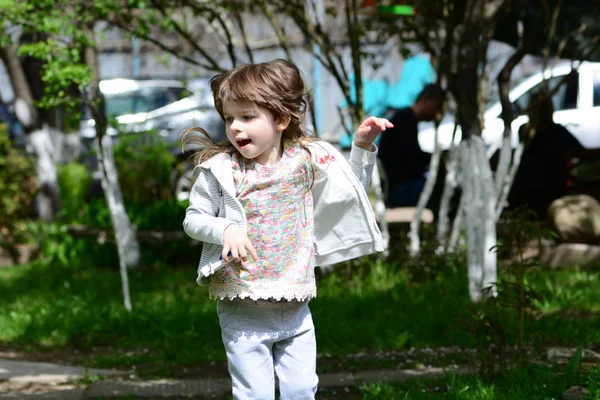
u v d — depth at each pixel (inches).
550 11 495.5
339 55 483.8
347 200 191.8
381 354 327.0
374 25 518.9
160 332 374.9
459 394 243.1
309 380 190.7
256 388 186.9
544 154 567.2
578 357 248.8
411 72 768.3
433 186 520.4
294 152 189.0
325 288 446.9
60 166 668.7
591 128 631.2
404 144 564.4
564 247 500.4
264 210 185.8
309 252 190.9
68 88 508.1
